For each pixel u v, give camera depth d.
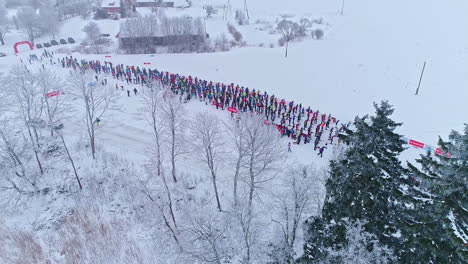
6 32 92.56
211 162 25.83
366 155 13.85
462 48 67.12
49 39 92.31
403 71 58.34
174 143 30.61
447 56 64.12
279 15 110.00
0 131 30.34
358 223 14.41
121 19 92.06
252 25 97.06
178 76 52.53
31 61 67.88
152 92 30.80
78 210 28.50
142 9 106.25
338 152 19.94
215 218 25.12
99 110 42.78
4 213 28.81
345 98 48.06
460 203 12.26
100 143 35.72
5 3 128.00
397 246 14.91
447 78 54.25
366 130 13.94
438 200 12.68
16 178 31.91
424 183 14.39
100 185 30.56
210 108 42.91
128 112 42.34
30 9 95.19
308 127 38.31
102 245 25.17
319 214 20.94
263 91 50.78
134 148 34.62
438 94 48.66
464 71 56.53
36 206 29.53
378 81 54.66
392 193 14.32
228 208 25.58
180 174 30.41
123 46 77.56
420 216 13.34
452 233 12.05
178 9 102.94
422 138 36.31
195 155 32.53
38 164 33.41
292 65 63.53
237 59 67.81
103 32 91.25
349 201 14.94
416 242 13.79
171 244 24.64
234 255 22.38
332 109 44.31
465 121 40.09
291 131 35.50
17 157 30.80
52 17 95.38
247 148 23.88
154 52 74.75
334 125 39.09
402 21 92.94
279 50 74.19
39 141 35.78
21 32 97.06
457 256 12.61
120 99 46.47
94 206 28.70
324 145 34.03
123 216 27.52
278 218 24.73
